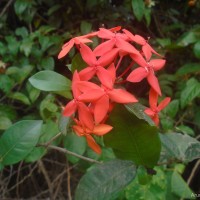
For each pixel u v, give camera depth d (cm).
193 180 70
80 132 27
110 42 27
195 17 74
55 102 58
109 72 26
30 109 63
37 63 60
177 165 51
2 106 58
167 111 52
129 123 26
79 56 29
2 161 30
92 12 65
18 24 70
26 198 69
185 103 54
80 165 53
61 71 65
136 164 28
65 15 65
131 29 67
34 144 30
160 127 53
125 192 46
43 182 69
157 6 73
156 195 45
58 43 60
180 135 32
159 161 30
